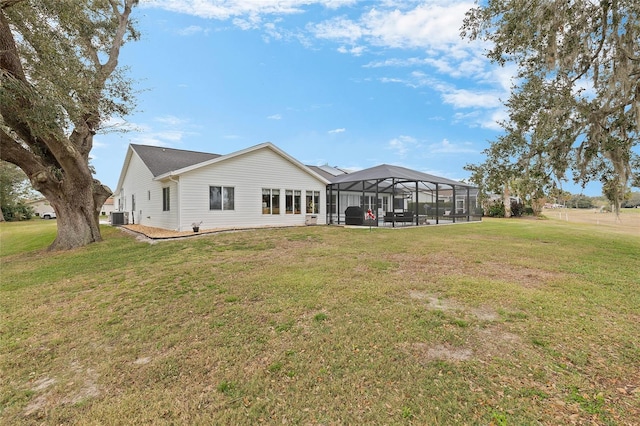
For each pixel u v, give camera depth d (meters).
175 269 6.55
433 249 8.62
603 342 3.18
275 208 15.92
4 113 8.09
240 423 2.16
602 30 6.99
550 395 2.38
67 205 10.64
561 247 9.09
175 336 3.50
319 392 2.47
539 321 3.69
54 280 6.23
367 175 17.30
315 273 5.93
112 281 5.94
